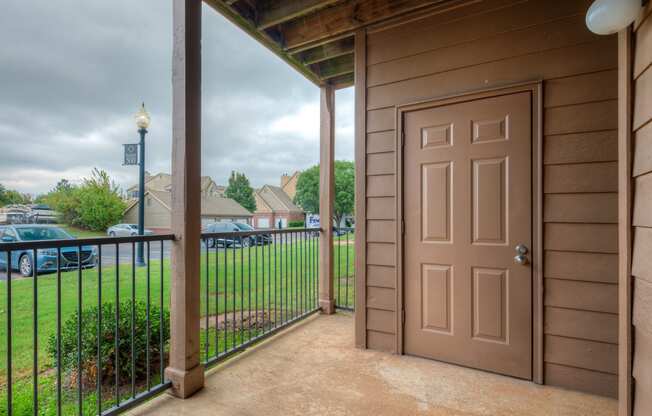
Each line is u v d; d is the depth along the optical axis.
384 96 2.73
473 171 2.38
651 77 1.16
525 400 1.96
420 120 2.58
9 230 6.80
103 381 2.36
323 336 3.04
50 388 2.36
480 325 2.35
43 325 3.78
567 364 2.07
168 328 2.59
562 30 2.11
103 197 16.61
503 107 2.29
